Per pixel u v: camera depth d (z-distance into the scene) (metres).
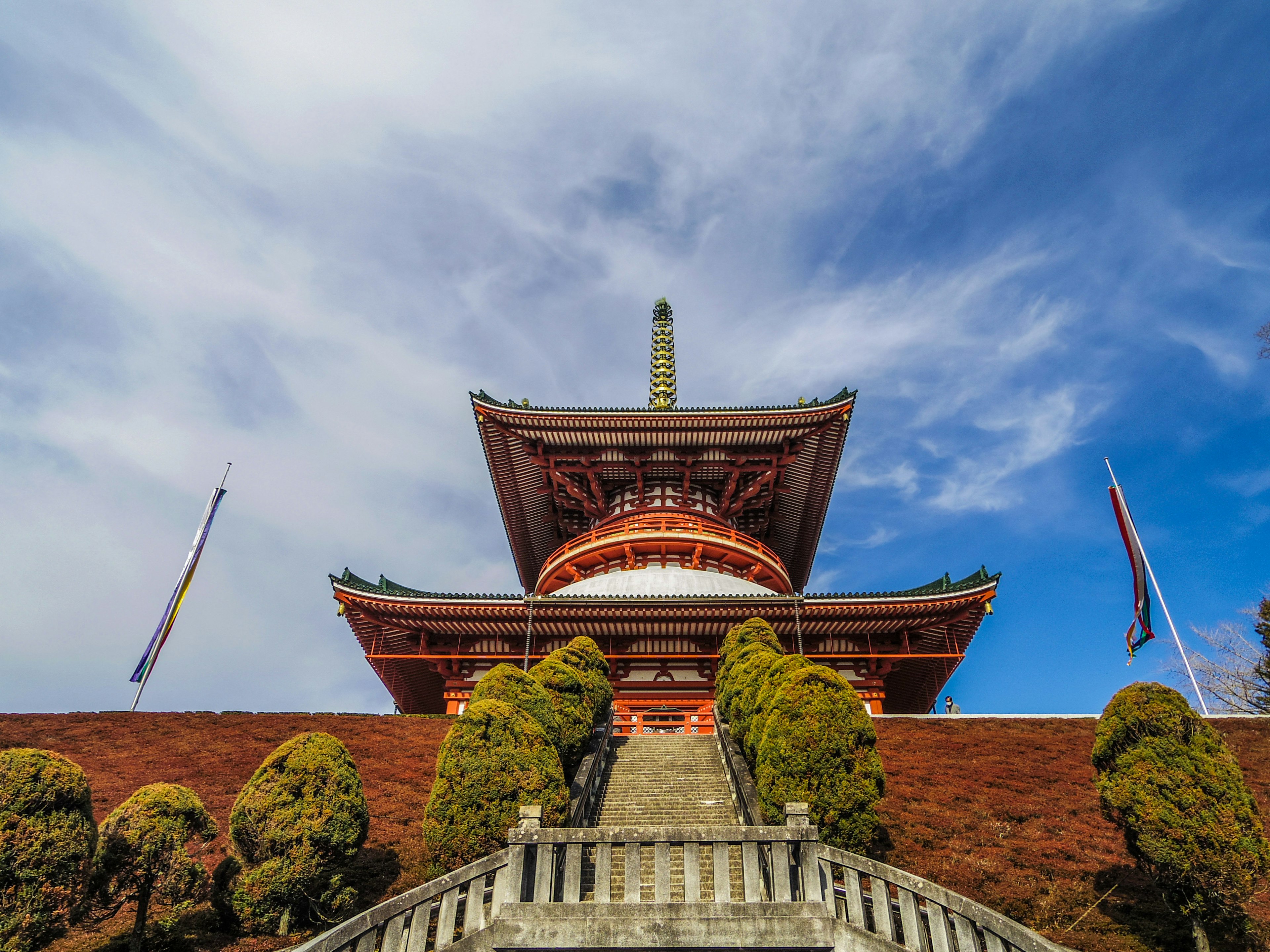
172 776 19.22
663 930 9.69
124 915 12.33
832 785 12.88
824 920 9.84
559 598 32.16
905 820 16.83
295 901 11.09
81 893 9.45
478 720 13.36
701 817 17.05
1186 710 11.09
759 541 46.06
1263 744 21.84
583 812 16.05
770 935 9.69
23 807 9.12
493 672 16.34
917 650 35.31
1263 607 34.44
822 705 13.77
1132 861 14.39
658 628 33.75
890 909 10.02
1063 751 22.11
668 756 21.89
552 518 48.75
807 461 44.25
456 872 10.44
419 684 38.53
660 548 41.56
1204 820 10.12
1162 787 10.52
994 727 25.12
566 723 16.67
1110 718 11.54
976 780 19.62
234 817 11.43
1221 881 9.92
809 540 51.22
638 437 42.06
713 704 31.50
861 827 12.55
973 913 9.01
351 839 11.53
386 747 22.78
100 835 10.71
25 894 8.85
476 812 12.30
